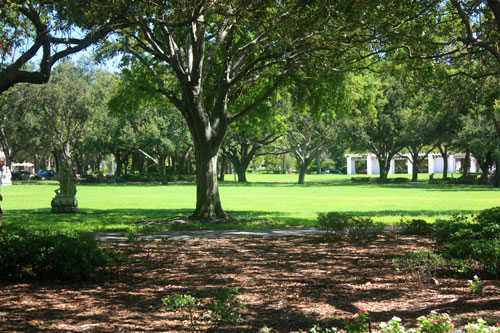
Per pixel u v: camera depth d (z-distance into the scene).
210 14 12.32
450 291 6.18
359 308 5.41
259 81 20.06
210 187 17.33
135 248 10.53
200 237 12.68
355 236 12.35
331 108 20.03
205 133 16.92
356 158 110.31
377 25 13.05
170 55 16.64
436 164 108.69
